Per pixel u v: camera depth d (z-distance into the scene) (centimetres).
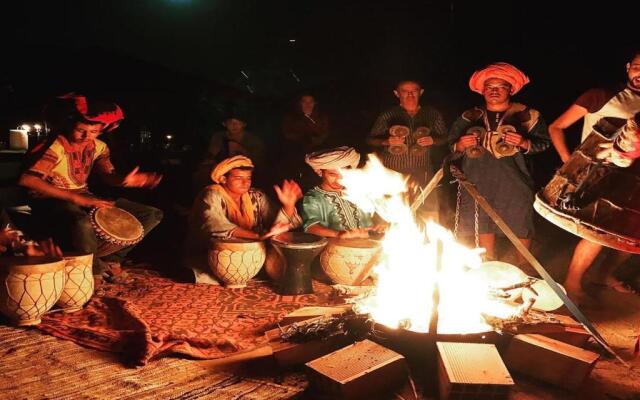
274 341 361
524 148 517
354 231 522
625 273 571
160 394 315
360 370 307
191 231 552
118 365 352
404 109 620
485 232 535
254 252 515
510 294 385
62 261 415
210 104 1262
